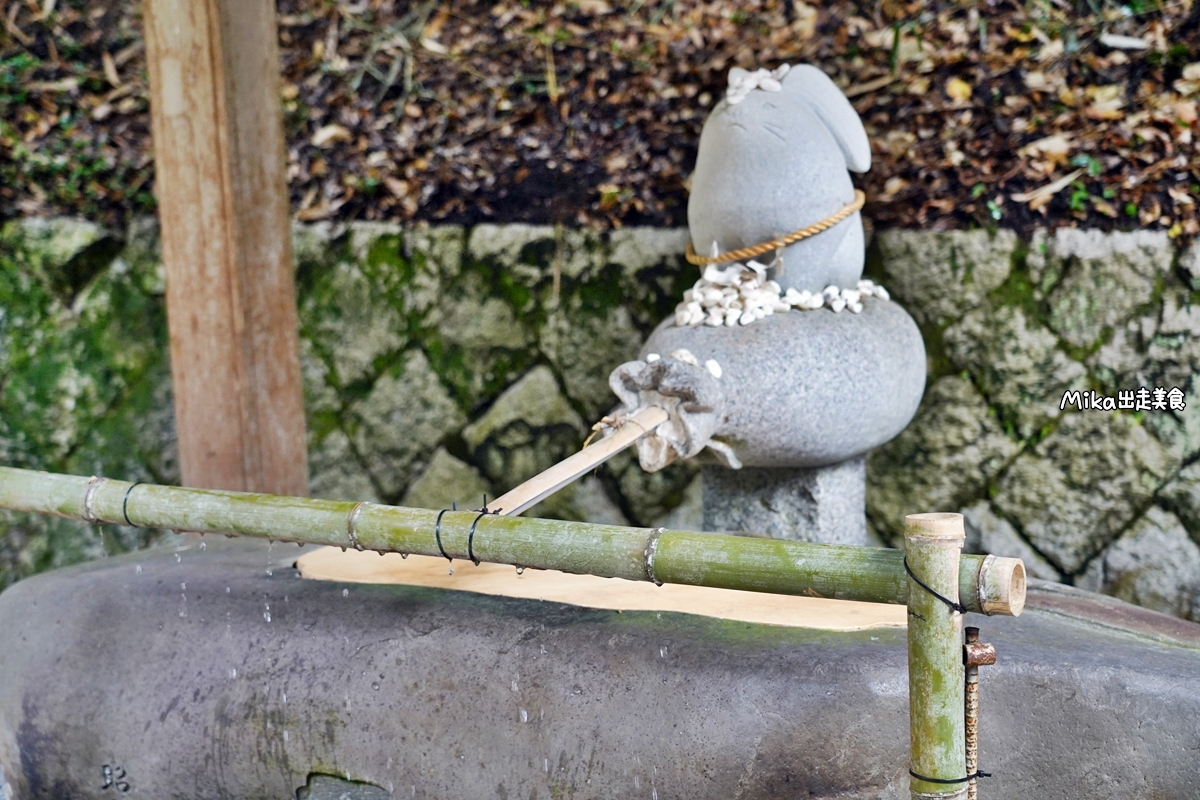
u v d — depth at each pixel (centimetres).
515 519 206
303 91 423
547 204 407
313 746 243
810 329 289
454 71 409
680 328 299
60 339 414
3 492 268
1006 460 361
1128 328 341
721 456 288
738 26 378
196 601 265
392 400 429
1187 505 336
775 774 204
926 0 354
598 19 391
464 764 229
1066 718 206
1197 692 201
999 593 159
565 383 411
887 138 366
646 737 213
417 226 422
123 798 262
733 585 184
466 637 235
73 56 409
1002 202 354
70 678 267
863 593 173
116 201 420
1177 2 325
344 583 265
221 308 349
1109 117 338
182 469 357
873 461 381
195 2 336
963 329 363
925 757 168
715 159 307
